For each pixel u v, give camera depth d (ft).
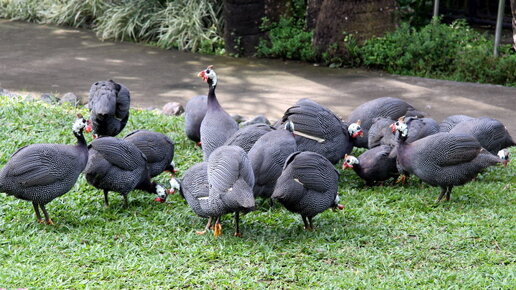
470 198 32.86
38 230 28.22
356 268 25.58
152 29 71.56
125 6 73.15
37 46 67.46
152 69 59.82
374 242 27.86
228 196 25.45
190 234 28.17
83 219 29.58
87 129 28.35
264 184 29.48
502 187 34.35
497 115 46.65
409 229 29.14
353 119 37.81
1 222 28.60
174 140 40.75
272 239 27.86
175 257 26.05
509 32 69.41
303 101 35.37
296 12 66.28
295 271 25.09
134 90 53.06
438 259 26.32
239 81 56.24
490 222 29.68
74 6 76.74
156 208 31.35
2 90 50.29
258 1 64.64
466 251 27.07
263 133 32.58
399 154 31.81
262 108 48.67
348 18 60.39
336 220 30.27
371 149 34.71
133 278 24.29
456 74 57.41
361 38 60.70
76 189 32.99
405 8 64.64
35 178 26.91
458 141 30.53
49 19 78.54
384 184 35.42
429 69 58.34
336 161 35.37
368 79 56.75
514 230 28.76
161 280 24.06
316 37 62.03
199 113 38.81
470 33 63.10
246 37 65.05
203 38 67.41
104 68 59.67
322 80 56.54
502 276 24.67
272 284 24.12
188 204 30.30
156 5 73.77
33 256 25.79
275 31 64.75
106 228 28.63
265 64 62.28
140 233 28.27
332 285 23.82
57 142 37.99
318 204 27.76
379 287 23.72
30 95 48.83
